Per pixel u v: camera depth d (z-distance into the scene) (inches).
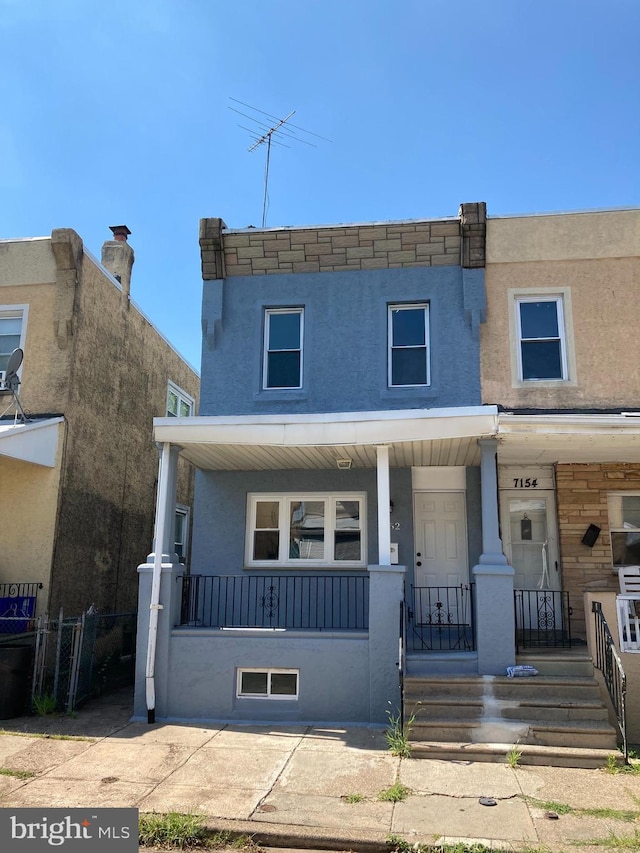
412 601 435.5
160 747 319.3
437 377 434.6
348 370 444.1
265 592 446.0
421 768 289.3
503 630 354.9
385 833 225.9
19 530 459.8
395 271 451.5
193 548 456.4
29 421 464.4
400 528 444.8
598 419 363.6
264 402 446.9
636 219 437.1
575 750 297.9
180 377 735.1
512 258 440.5
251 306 460.4
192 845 225.5
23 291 496.7
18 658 381.4
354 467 453.1
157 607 377.4
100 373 533.3
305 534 454.3
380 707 354.9
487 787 267.3
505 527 450.6
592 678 345.7
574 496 447.8
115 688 497.4
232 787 267.1
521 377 432.1
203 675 375.2
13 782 271.0
